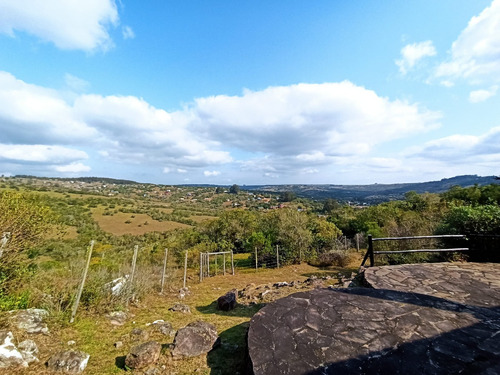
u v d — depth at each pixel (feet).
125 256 41.88
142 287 19.35
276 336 8.77
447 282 13.98
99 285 15.65
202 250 60.90
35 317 11.59
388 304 10.84
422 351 7.56
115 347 10.78
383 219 65.00
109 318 13.75
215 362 9.65
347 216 83.46
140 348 9.62
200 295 22.13
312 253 48.21
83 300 14.34
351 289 12.74
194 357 9.92
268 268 43.52
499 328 8.79
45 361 9.22
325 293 12.25
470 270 16.21
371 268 16.80
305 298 11.70
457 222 22.30
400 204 84.69
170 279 26.30
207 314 16.01
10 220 14.02
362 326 9.11
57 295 13.91
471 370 6.70
